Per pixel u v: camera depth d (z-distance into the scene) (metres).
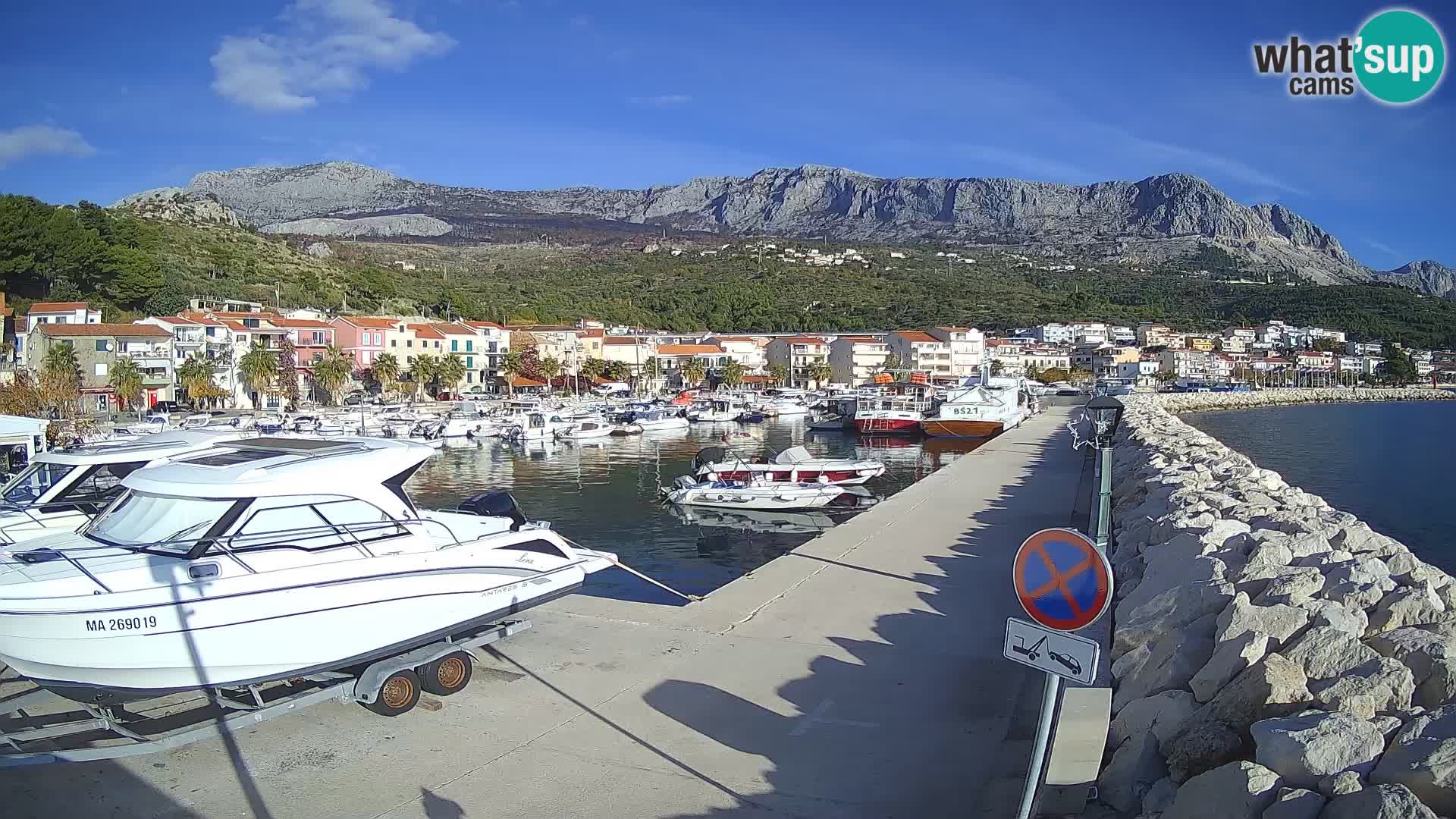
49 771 6.53
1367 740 4.78
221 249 134.25
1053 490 22.55
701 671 8.54
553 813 5.94
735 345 138.12
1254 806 4.62
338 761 6.68
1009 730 7.23
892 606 10.95
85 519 10.00
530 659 8.85
